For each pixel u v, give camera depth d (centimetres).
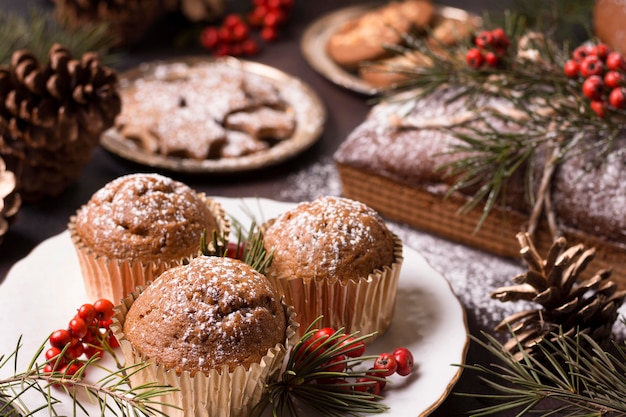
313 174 66
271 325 46
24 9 82
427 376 49
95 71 60
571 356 51
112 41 76
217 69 74
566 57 60
